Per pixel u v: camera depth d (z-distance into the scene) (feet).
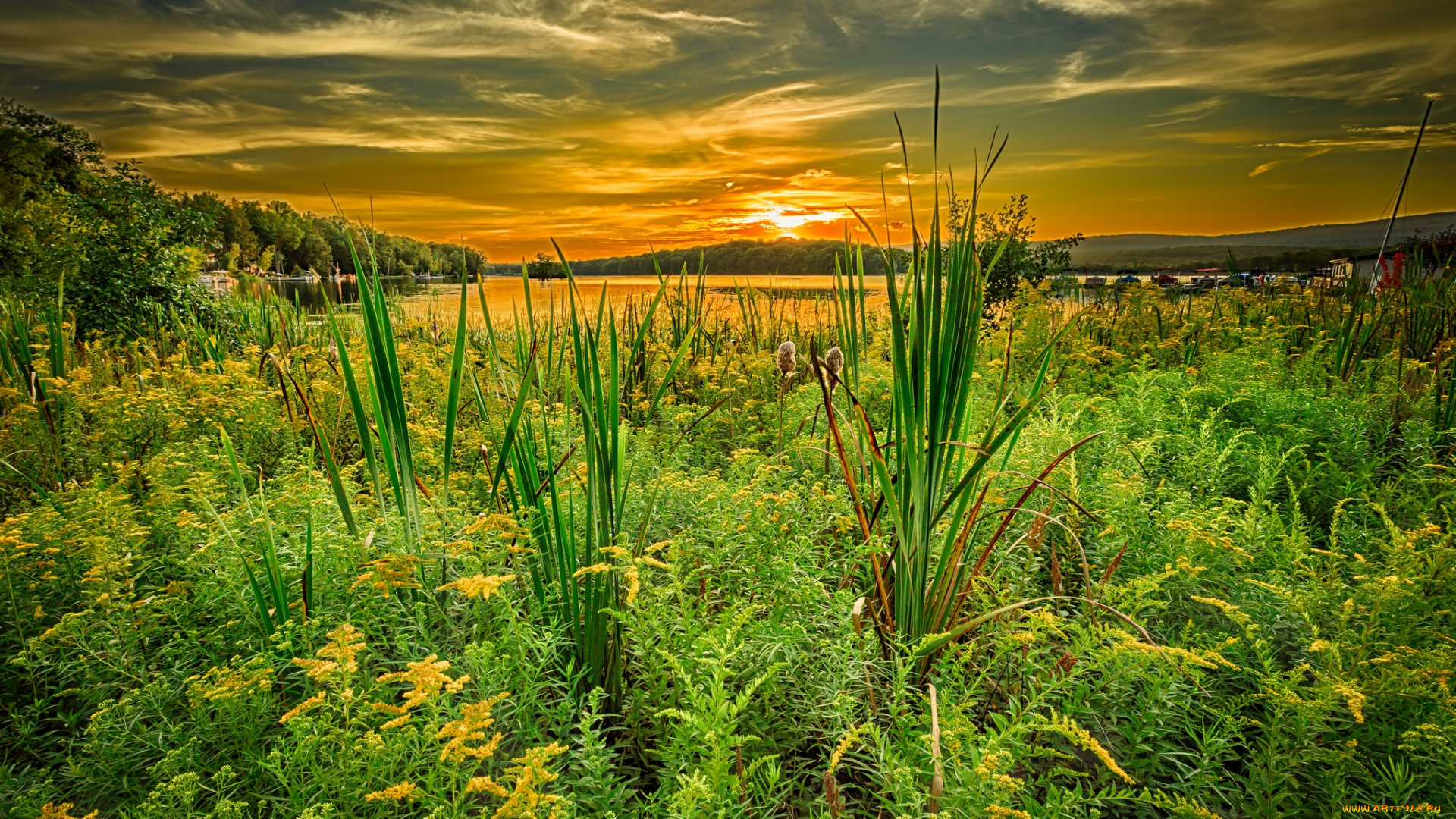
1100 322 23.52
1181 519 8.43
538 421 11.24
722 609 8.25
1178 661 5.98
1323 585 7.39
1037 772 6.50
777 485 10.35
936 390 7.25
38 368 14.30
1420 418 13.05
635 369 16.20
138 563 8.45
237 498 10.56
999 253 7.26
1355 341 17.26
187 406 13.41
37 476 12.14
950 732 5.32
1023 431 11.41
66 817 5.04
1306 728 5.65
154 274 28.63
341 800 5.23
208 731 6.08
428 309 29.25
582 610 7.97
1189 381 15.67
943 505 7.39
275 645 7.07
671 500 10.53
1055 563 8.68
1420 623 6.89
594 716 5.71
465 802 5.83
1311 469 11.07
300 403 14.14
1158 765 6.11
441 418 15.26
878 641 7.54
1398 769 5.48
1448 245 23.26
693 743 5.48
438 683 5.21
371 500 10.02
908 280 8.23
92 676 6.91
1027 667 6.88
